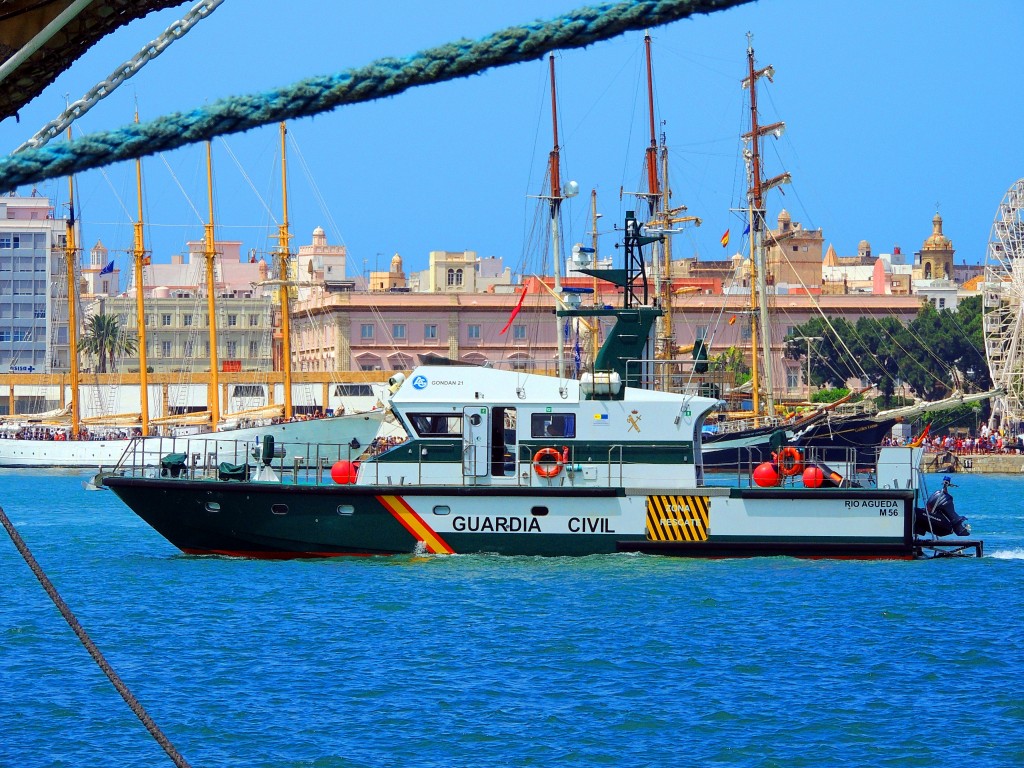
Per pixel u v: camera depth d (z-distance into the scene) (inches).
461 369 5324.8
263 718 3129.9
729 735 3009.4
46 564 5777.6
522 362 5679.1
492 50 1138.0
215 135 1204.5
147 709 3208.7
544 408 5270.7
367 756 2844.5
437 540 5275.6
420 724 3085.6
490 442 5295.3
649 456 5285.4
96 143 1222.3
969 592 4857.3
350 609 4461.1
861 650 3890.3
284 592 4785.9
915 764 2802.7
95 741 2947.8
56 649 3912.4
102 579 5226.4
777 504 5295.3
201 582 5029.5
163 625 4247.0
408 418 5334.6
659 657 3779.5
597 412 5265.8
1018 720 3132.4
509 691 3395.7
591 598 4626.0
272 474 5703.7
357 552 5349.4
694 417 5285.4
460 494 5236.2
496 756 2851.9
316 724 3083.2
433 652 3831.2
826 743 2950.3
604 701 3299.7
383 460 5354.3
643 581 4928.6
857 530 5334.6
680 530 5255.9
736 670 3631.9
